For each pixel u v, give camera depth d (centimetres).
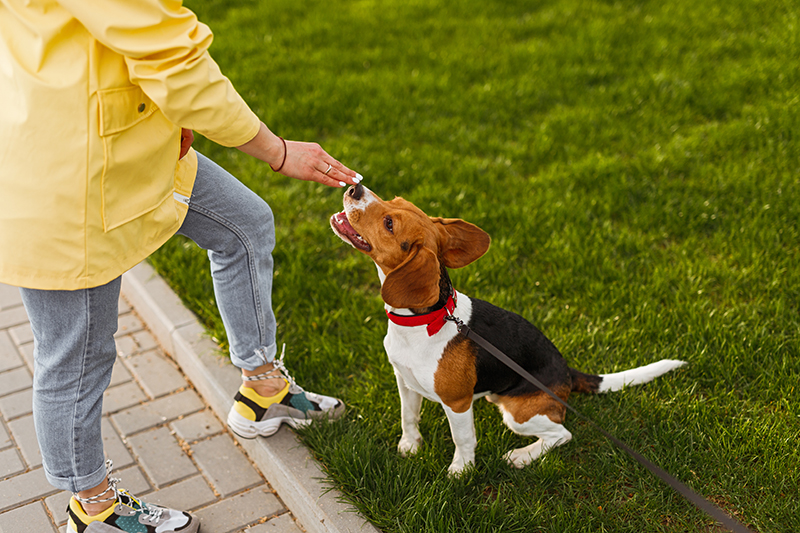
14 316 404
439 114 592
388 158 511
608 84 632
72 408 216
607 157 504
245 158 534
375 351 343
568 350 336
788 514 244
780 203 425
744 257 387
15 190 181
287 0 896
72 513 243
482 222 439
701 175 473
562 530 247
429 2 851
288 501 282
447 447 293
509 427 287
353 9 855
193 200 240
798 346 318
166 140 204
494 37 746
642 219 430
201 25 190
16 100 177
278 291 386
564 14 793
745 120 534
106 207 192
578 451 287
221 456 310
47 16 172
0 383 351
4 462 303
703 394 311
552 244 411
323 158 234
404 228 248
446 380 257
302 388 320
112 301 211
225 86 195
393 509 257
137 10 172
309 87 641
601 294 368
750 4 778
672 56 666
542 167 507
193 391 349
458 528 251
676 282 377
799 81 586
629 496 266
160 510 254
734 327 337
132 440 317
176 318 370
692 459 273
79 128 178
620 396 307
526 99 599
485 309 280
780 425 279
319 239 438
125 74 183
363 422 303
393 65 691
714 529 250
